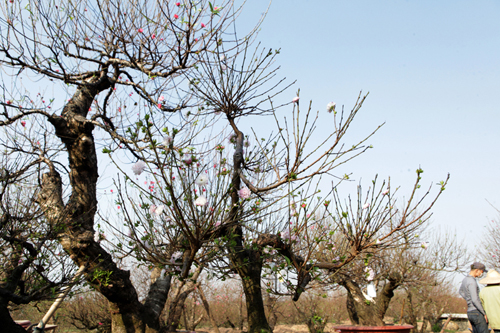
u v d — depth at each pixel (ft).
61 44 17.19
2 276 16.10
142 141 14.28
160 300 17.13
